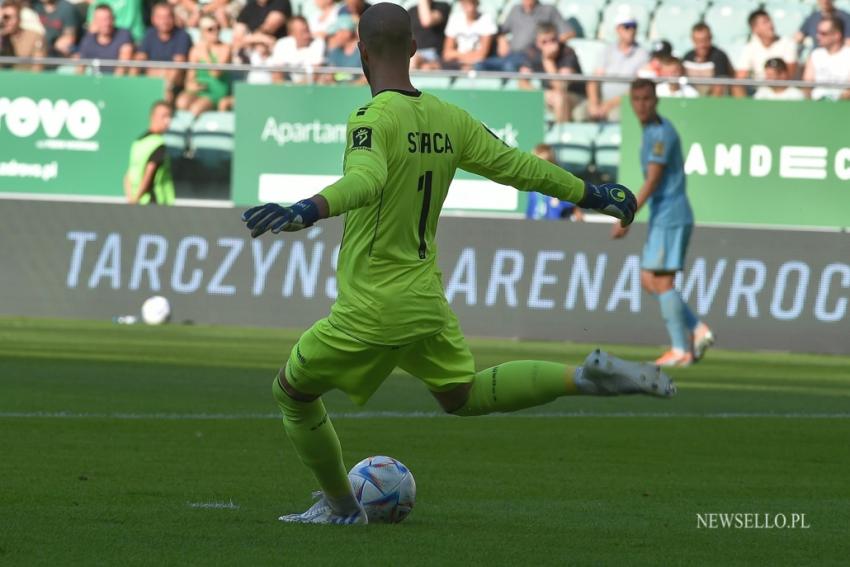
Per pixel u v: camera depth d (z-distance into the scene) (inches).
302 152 2055.9
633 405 1318.9
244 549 565.9
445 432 1065.5
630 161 2011.6
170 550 560.1
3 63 2081.7
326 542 587.2
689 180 2001.7
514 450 972.6
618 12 2605.8
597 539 622.2
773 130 1985.7
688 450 1000.2
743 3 2610.7
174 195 2095.2
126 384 1327.5
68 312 2114.9
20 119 2090.3
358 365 585.6
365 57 602.2
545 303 2042.3
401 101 581.6
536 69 2432.3
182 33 2447.1
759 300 2009.1
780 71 2330.2
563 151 2022.6
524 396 576.4
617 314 2028.8
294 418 609.0
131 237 2103.8
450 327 591.5
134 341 1801.2
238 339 1883.6
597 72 2434.8
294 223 506.3
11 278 2118.6
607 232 2030.0
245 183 2074.3
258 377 1428.4
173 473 809.5
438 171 586.9
